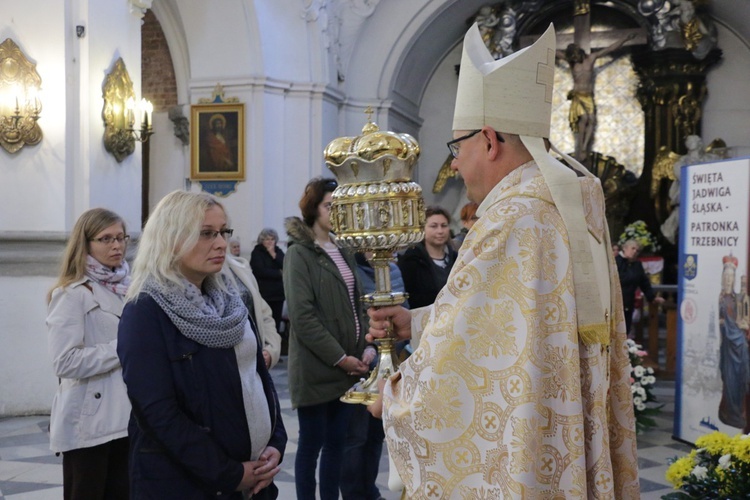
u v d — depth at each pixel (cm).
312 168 1223
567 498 170
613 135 1612
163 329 236
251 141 1168
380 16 1387
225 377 241
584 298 178
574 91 1589
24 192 706
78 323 325
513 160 192
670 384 867
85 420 319
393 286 421
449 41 1628
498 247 177
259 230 1168
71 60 714
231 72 1167
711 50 1525
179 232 240
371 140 216
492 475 171
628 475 198
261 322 410
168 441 227
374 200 214
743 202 545
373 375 216
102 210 342
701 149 1485
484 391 173
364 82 1398
